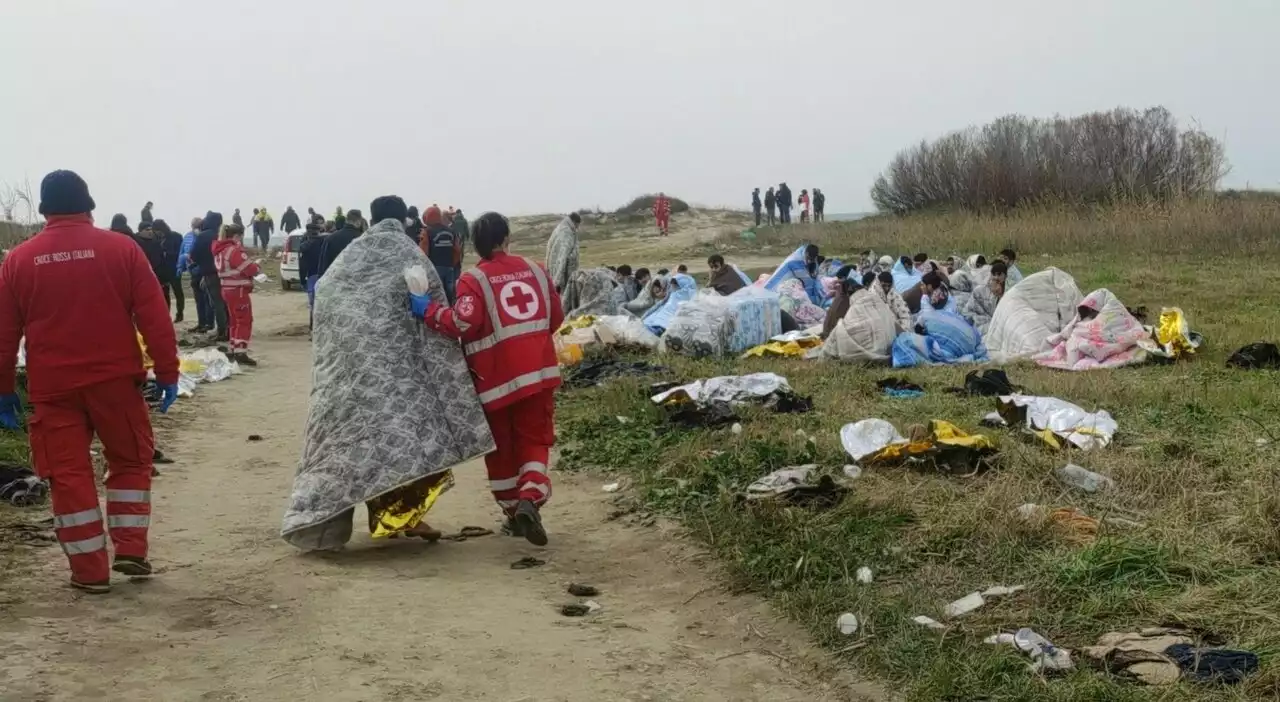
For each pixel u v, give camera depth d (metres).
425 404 6.58
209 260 18.17
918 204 53.28
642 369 13.06
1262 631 4.67
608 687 4.69
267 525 7.27
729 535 6.56
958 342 13.77
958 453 7.55
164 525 7.17
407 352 6.62
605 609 5.73
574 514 7.65
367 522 7.52
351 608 5.58
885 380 11.63
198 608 5.49
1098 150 45.94
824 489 6.93
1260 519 5.85
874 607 5.33
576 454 9.09
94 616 5.27
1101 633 4.88
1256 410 9.38
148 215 26.27
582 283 18.11
